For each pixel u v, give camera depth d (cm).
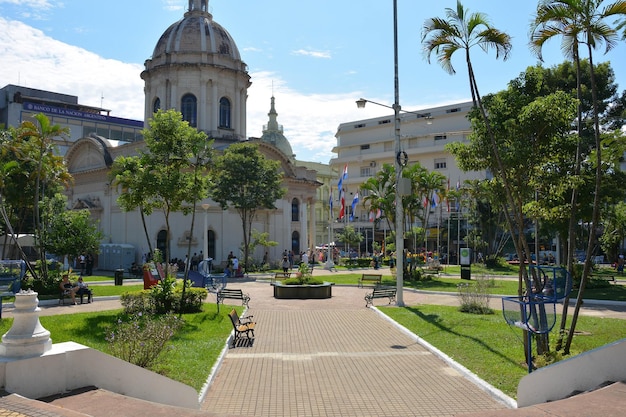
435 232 6106
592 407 633
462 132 6147
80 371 671
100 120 7338
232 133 4509
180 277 3347
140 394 730
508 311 945
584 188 1717
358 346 1233
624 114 2861
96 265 4134
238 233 4309
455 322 1480
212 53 4372
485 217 4606
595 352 758
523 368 958
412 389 884
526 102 1058
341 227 7131
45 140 2330
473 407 789
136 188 1675
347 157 7112
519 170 1044
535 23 978
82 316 1524
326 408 788
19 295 653
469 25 1045
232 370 1008
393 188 3197
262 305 1991
